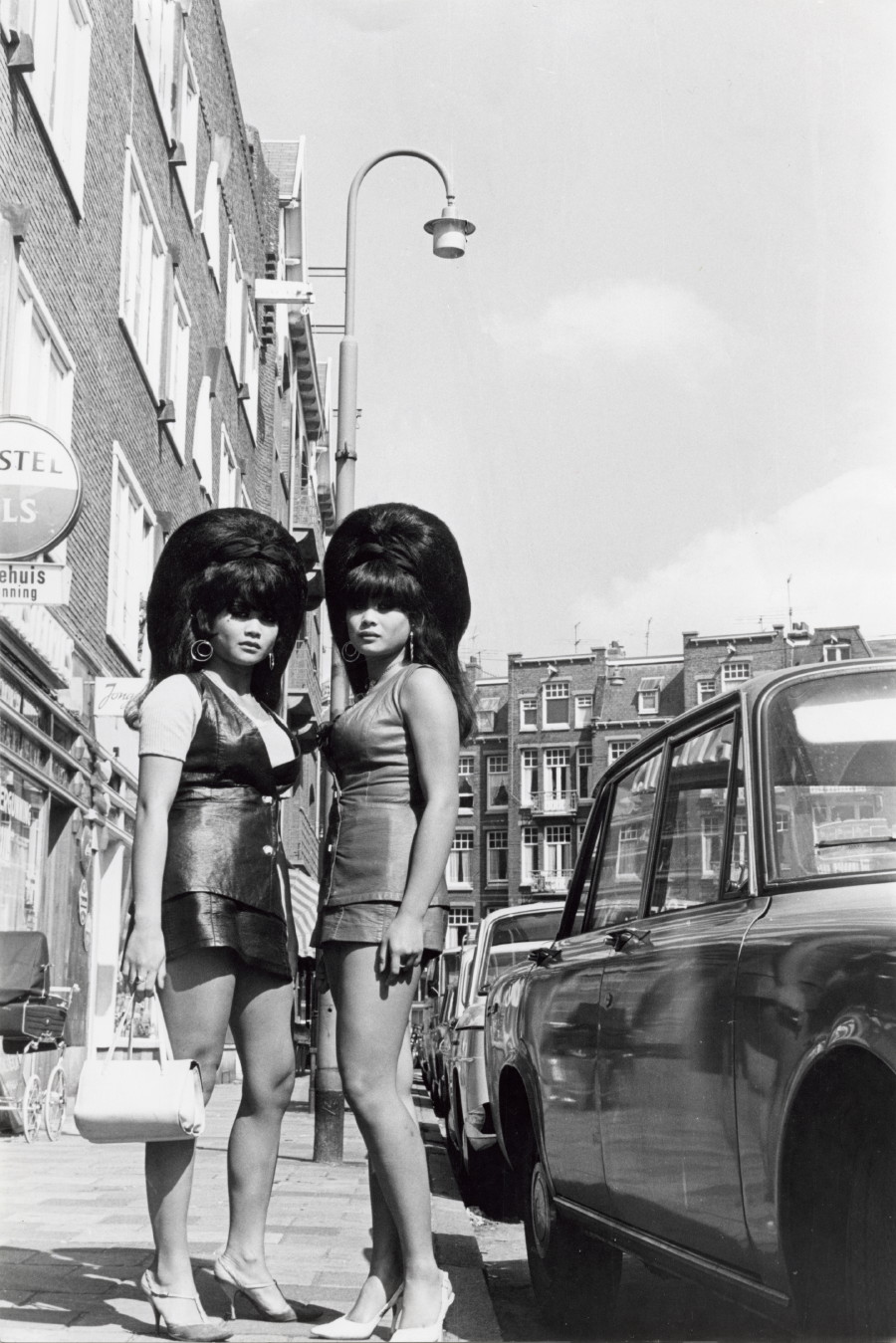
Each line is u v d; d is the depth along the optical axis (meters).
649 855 5.22
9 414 12.60
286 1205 8.32
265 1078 4.43
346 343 15.38
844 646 88.31
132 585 20.48
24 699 14.32
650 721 91.50
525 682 94.12
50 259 15.07
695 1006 4.17
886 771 4.17
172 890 4.16
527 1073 6.10
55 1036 12.33
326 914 4.16
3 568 11.23
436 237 15.25
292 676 40.22
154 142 21.48
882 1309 3.24
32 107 14.03
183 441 24.33
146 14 20.70
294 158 44.91
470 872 94.50
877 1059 3.21
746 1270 3.89
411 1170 4.01
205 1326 4.02
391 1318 4.23
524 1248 8.63
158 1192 4.12
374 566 4.29
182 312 24.38
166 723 4.21
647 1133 4.53
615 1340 5.51
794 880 4.05
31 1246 5.90
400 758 4.17
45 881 15.91
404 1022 4.07
